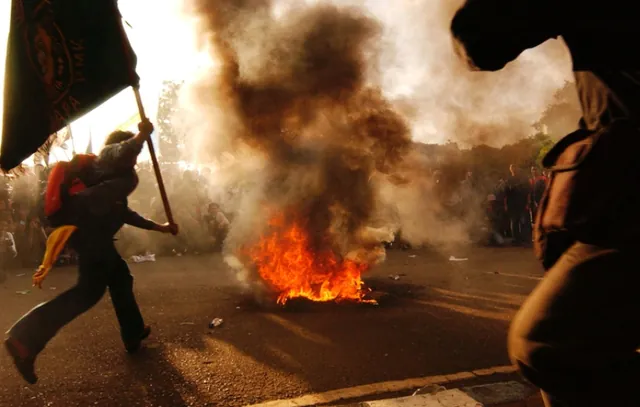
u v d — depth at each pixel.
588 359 1.20
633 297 1.18
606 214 1.22
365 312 4.98
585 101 1.45
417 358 3.57
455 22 1.32
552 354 1.23
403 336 4.11
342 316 4.84
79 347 3.98
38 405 2.87
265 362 3.54
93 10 3.13
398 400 2.75
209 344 4.00
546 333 1.25
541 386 1.30
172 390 3.06
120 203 3.55
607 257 1.22
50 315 3.23
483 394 2.82
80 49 3.08
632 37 1.21
